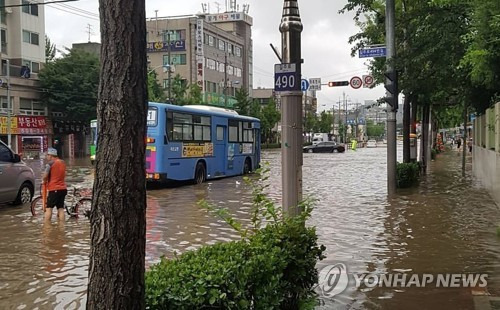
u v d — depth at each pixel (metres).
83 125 57.09
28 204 14.95
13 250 8.90
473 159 25.78
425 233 9.63
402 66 15.17
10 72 49.78
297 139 6.52
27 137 49.88
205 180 21.64
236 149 24.28
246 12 93.19
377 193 16.69
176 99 56.44
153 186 20.03
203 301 3.62
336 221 11.14
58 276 7.23
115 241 3.02
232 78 83.50
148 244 9.23
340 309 5.42
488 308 5.41
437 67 14.70
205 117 21.38
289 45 6.53
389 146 16.02
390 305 5.55
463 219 11.16
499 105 13.00
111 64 3.06
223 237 9.84
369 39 18.67
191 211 13.30
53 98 52.66
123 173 3.04
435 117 45.78
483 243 8.67
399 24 15.62
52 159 11.72
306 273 4.81
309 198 6.18
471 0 11.88
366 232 9.83
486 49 10.84
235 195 17.00
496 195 13.30
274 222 5.06
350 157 48.66
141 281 3.12
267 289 4.06
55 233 10.46
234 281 3.90
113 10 3.05
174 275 3.89
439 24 13.92
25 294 6.41
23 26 52.25
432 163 34.22
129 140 3.06
